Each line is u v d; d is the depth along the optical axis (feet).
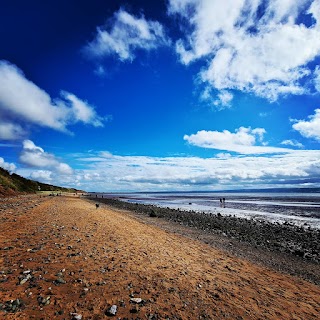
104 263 30.19
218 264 37.55
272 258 49.01
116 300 21.72
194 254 41.93
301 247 61.36
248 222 104.99
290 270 41.55
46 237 40.19
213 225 92.84
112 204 205.16
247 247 57.98
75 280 24.53
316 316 23.72
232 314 21.94
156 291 24.29
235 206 199.62
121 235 48.70
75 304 20.33
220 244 58.49
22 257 29.58
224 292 26.37
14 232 42.11
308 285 33.81
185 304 22.54
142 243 44.04
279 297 27.35
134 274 27.78
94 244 38.65
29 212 70.44
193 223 98.53
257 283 31.17
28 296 20.70
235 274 33.53
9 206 84.69
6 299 19.77
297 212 143.84
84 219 65.57
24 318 17.72
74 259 30.50
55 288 22.53
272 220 112.27
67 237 41.47
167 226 85.25
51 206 97.66
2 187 163.73
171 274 29.35
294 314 23.61
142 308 20.88
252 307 23.81
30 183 270.87
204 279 29.40
